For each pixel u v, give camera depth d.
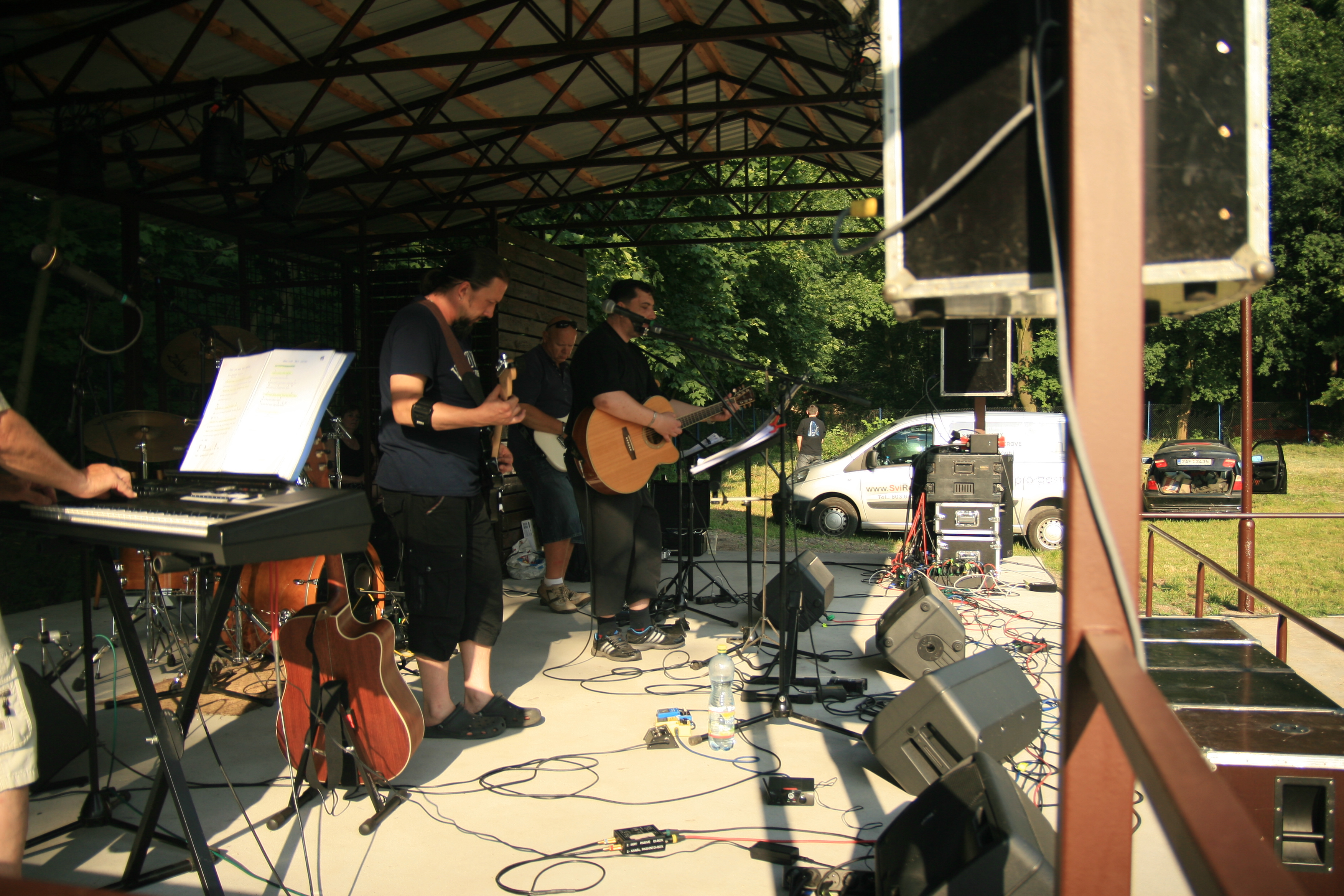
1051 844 1.98
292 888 2.32
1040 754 3.22
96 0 3.98
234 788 2.84
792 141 9.64
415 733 2.86
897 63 1.23
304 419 2.28
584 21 6.09
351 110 6.53
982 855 1.70
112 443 4.11
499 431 3.39
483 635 3.40
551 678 4.16
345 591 2.91
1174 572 8.55
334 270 9.52
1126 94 1.04
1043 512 9.50
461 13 5.17
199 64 5.41
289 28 5.18
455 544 3.16
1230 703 2.45
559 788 2.93
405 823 2.69
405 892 2.29
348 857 2.48
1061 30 1.17
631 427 4.32
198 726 3.58
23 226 11.53
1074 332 1.05
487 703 3.44
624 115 6.06
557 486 5.55
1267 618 5.91
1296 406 23.77
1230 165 1.12
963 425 9.98
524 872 2.39
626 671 4.27
